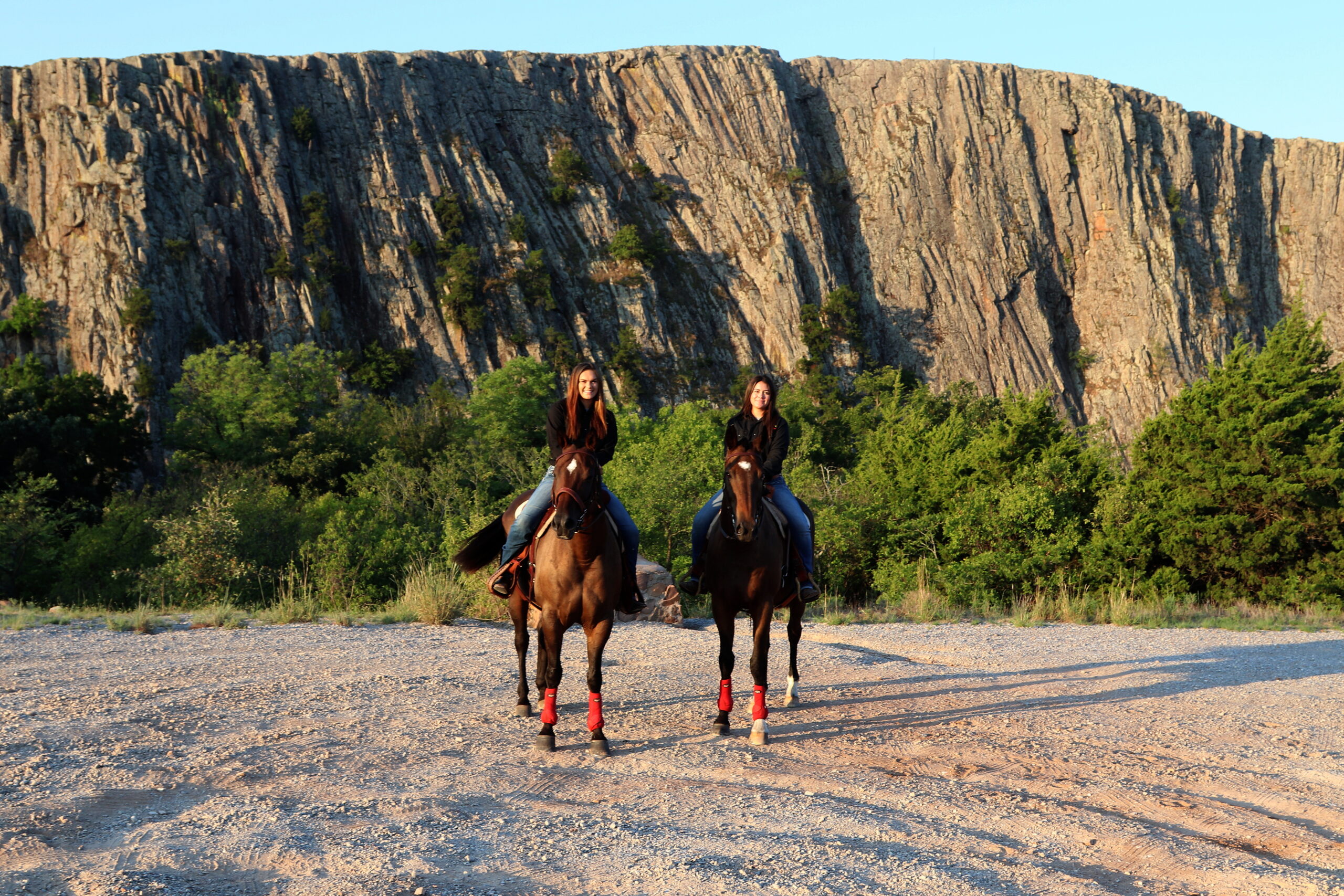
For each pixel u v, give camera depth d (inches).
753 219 4473.4
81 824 175.0
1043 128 4753.9
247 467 2022.6
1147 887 163.2
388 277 3821.4
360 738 255.3
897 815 199.3
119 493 1782.7
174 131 3590.1
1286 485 872.3
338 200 3895.2
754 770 233.9
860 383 3831.2
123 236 3353.8
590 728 251.3
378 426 2183.8
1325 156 4975.4
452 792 204.8
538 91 4566.9
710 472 1106.1
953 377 4306.1
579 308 4104.3
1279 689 382.3
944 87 4790.8
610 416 271.3
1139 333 4409.5
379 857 159.0
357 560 861.2
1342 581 857.5
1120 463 1117.1
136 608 637.9
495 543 315.0
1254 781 243.9
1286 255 4857.3
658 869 157.9
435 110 4269.2
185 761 223.1
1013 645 519.5
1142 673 414.9
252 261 3592.5
